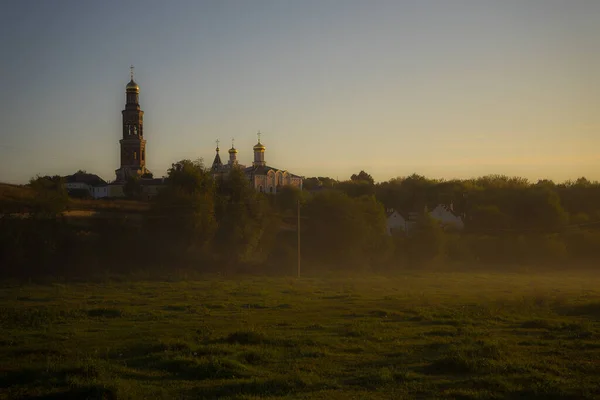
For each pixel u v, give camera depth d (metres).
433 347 20.16
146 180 107.06
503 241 66.50
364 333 22.78
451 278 52.53
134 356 18.78
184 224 53.78
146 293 38.41
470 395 14.02
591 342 20.88
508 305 31.38
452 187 110.31
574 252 65.62
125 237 53.94
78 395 13.70
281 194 99.81
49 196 52.34
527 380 15.50
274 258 57.53
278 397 13.92
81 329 23.91
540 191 80.12
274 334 22.61
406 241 63.19
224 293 38.09
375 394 14.32
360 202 65.56
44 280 45.06
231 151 137.00
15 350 19.56
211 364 16.70
